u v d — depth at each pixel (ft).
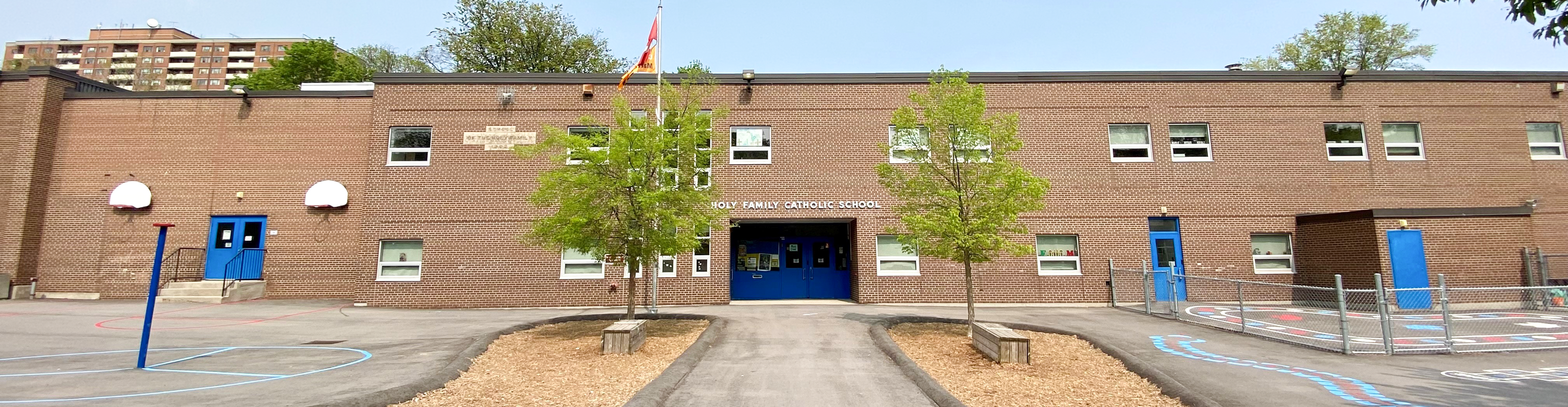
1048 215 60.23
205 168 65.21
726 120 61.05
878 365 30.35
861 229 59.98
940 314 49.24
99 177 64.95
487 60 124.98
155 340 38.42
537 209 59.16
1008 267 59.72
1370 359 32.37
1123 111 61.93
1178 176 61.16
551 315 49.88
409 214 59.31
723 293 58.70
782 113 61.46
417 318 49.16
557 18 127.75
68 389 25.58
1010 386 26.63
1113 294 57.77
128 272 63.41
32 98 64.80
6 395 24.52
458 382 27.22
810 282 65.77
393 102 60.90
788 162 60.64
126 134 65.72
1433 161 62.13
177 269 63.16
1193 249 60.29
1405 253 52.03
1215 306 55.57
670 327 42.01
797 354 33.04
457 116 60.85
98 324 45.06
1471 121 63.00
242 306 57.00
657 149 37.19
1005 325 42.65
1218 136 61.82
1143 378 28.02
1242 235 60.54
